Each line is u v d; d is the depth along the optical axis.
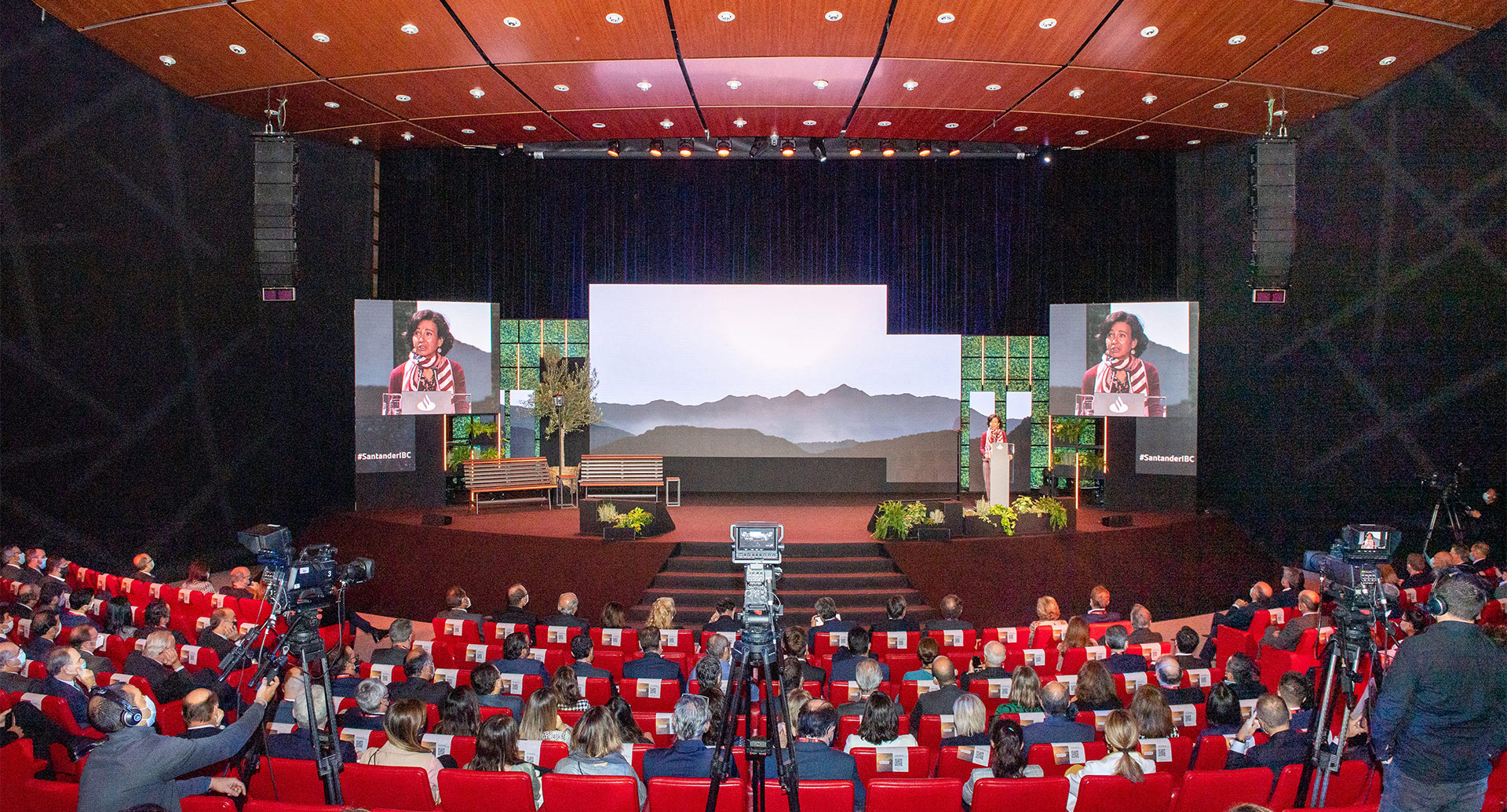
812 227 18.02
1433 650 3.65
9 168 10.58
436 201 17.12
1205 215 16.00
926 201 17.89
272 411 14.68
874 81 11.55
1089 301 17.17
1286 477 14.27
